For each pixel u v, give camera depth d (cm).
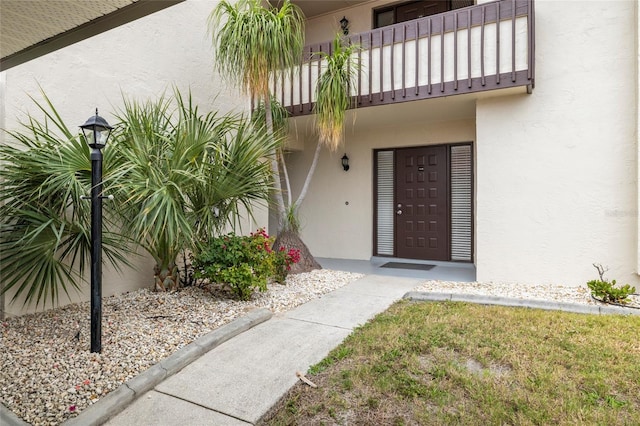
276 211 654
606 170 486
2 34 264
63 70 440
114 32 492
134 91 516
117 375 265
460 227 732
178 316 384
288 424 221
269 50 521
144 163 359
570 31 501
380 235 806
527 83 482
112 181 345
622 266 480
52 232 372
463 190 729
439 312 414
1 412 222
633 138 472
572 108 500
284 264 552
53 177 358
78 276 447
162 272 480
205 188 404
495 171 541
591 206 493
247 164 428
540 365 280
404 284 557
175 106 570
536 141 519
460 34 521
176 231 356
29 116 382
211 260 439
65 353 296
